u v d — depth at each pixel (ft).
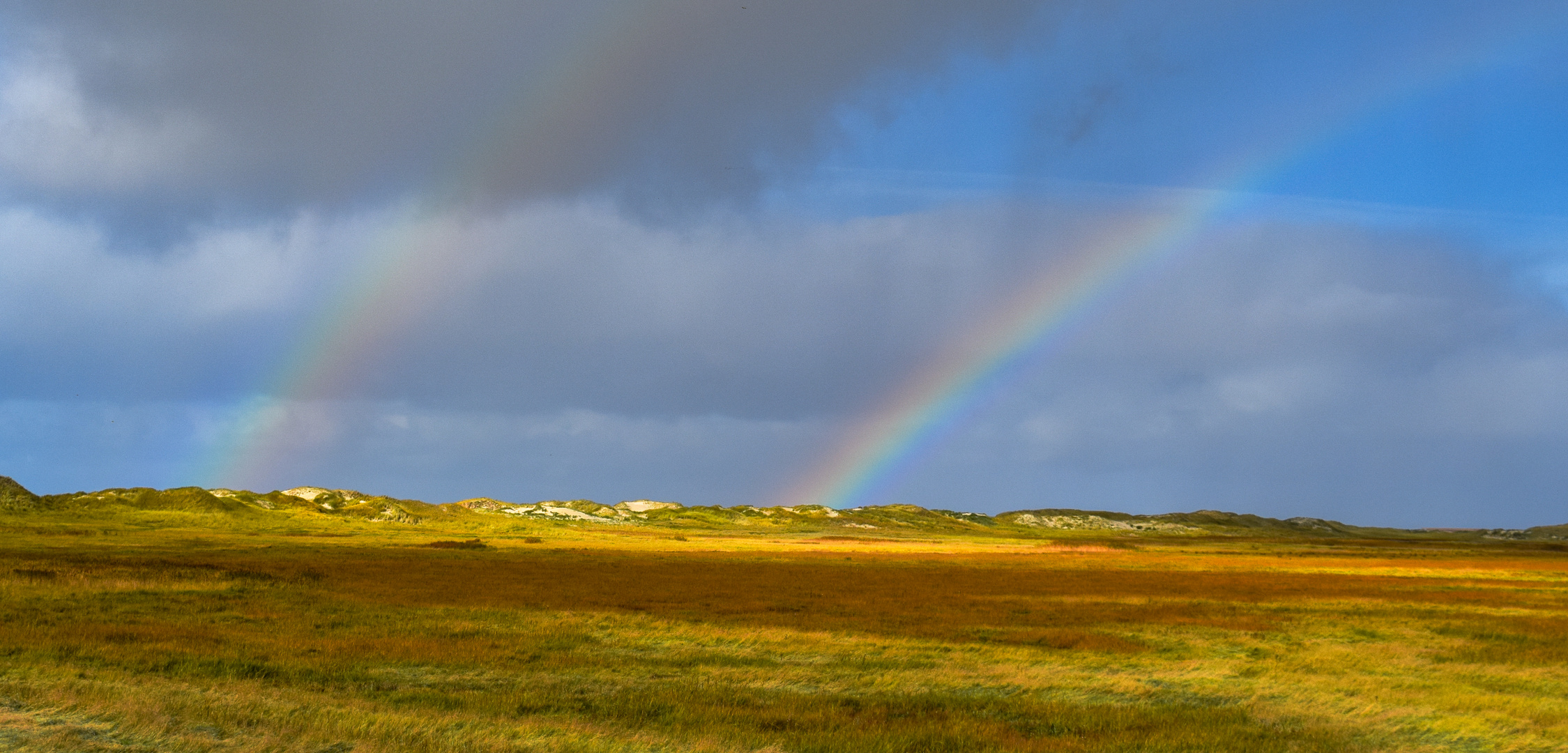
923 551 460.14
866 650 105.29
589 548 402.93
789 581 206.28
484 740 57.88
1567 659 106.52
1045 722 71.20
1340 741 65.72
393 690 76.43
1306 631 130.93
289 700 68.59
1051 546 626.64
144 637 97.86
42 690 65.92
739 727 65.98
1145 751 61.93
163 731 56.18
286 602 142.72
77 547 286.25
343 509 620.90
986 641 114.42
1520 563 418.51
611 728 64.23
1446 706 78.79
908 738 62.80
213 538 391.45
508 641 105.40
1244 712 75.31
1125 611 153.48
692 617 132.57
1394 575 290.76
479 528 573.74
